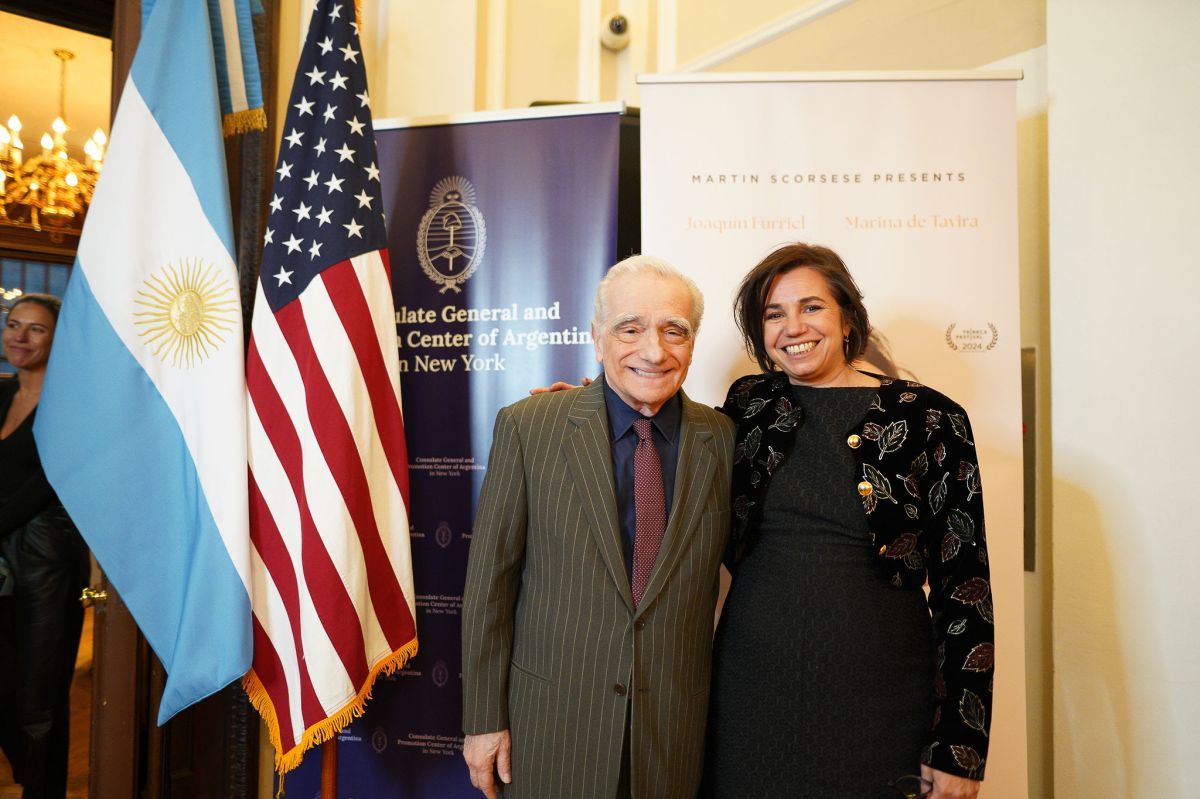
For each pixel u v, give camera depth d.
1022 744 1.77
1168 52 1.76
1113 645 1.86
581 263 1.99
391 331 1.73
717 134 1.88
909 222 1.84
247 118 1.76
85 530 1.47
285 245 1.67
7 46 3.12
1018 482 1.80
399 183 2.06
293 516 1.59
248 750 2.16
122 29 1.85
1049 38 1.96
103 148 3.82
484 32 2.81
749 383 1.51
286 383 1.62
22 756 2.27
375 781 2.00
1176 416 1.75
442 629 2.00
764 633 1.25
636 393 1.29
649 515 1.31
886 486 1.23
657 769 1.23
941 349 1.82
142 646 1.89
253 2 1.96
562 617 1.29
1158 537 1.78
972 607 1.17
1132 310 1.82
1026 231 2.12
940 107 1.84
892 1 2.37
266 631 1.58
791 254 1.40
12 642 2.23
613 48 3.16
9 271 3.77
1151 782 1.79
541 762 1.27
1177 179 1.75
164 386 1.53
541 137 2.01
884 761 1.18
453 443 2.02
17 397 2.26
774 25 2.69
